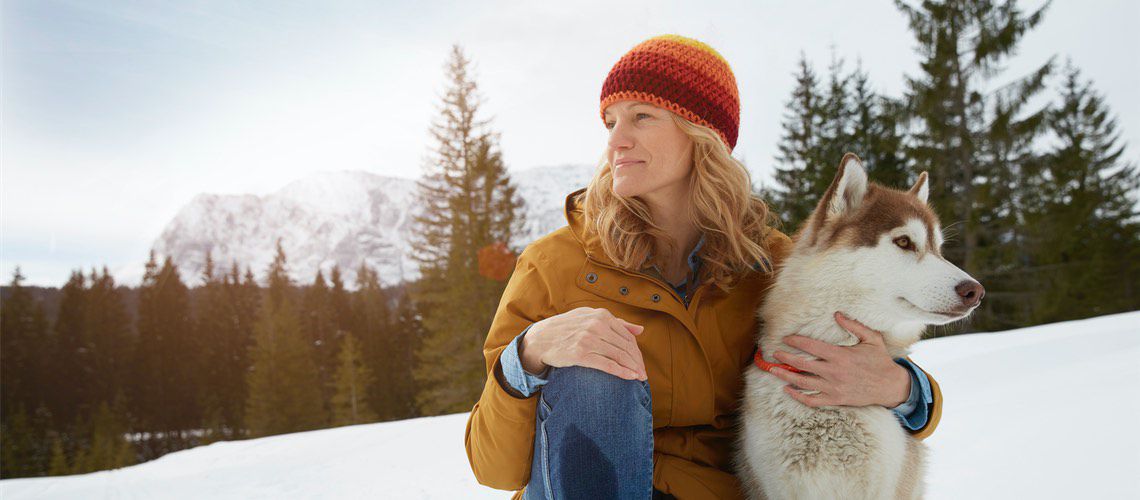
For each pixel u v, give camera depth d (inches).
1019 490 119.6
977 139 805.2
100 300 2778.1
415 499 206.1
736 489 83.7
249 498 255.9
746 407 84.3
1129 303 1236.5
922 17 823.7
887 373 78.5
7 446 2094.0
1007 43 780.6
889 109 850.8
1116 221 1381.6
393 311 2564.0
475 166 1248.8
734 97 83.1
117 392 2554.1
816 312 85.3
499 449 70.9
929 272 82.8
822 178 1033.5
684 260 86.2
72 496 335.3
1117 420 154.8
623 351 63.1
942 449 163.2
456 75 1283.2
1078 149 1229.7
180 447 2348.7
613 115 83.3
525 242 1266.0
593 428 65.8
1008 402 211.6
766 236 96.0
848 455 78.4
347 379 1827.0
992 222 831.7
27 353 2608.3
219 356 2655.0
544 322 65.4
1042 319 826.8
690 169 82.0
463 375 1141.1
